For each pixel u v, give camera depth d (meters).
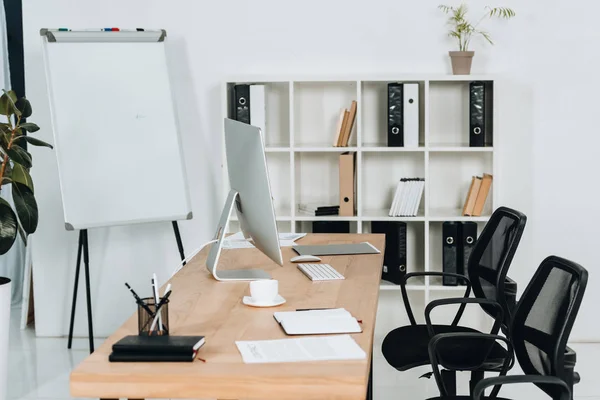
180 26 5.40
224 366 2.33
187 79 5.43
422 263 5.49
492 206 5.12
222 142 5.30
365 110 5.39
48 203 5.55
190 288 3.32
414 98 5.10
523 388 4.66
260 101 5.18
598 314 5.33
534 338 2.84
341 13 5.30
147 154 5.06
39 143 4.71
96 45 4.99
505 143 5.29
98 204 4.93
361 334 2.63
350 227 5.36
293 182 5.17
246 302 3.04
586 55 5.18
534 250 5.34
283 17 5.34
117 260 5.57
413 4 5.26
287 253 4.04
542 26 5.19
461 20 5.16
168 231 5.55
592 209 5.27
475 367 3.45
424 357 3.51
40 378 4.79
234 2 5.36
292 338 2.59
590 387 4.61
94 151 4.94
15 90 6.28
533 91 5.24
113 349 2.39
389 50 5.30
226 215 3.46
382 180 5.44
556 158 5.27
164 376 2.26
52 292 5.62
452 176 5.39
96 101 4.96
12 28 6.23
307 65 5.35
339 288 3.29
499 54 5.24
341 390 2.23
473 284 3.98
